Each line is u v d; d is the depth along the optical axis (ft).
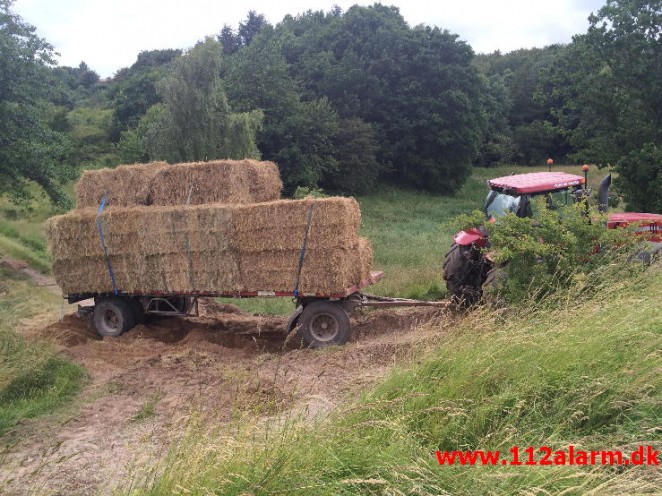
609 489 10.77
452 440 13.61
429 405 14.82
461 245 29.01
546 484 11.11
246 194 28.04
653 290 20.44
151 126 69.51
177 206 27.25
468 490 11.30
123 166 29.66
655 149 50.24
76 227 28.71
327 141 114.11
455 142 132.77
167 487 11.14
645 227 29.17
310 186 103.76
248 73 107.45
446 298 30.01
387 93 132.36
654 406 14.35
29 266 49.47
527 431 13.60
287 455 11.72
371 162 121.08
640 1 54.03
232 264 26.37
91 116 133.39
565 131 62.54
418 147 135.03
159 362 23.66
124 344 27.25
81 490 13.03
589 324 17.62
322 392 18.07
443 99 130.93
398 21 140.77
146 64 200.34
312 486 10.96
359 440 12.68
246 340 28.27
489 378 15.49
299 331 25.95
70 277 29.50
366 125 121.39
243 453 11.79
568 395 14.79
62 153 50.70
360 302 26.86
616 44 54.75
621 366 15.67
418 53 131.23
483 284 27.55
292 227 25.27
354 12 138.72
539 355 16.31
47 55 46.91
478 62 217.77
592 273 21.42
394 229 83.87
